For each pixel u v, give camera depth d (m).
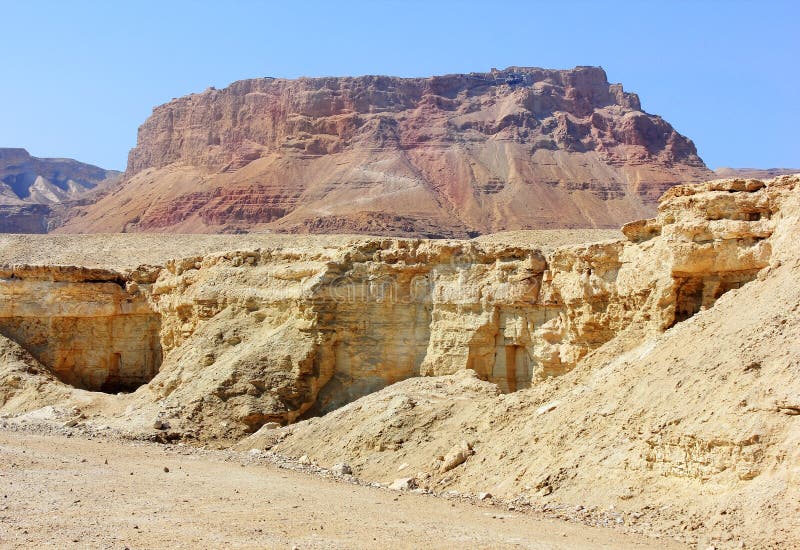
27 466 39.19
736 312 38.09
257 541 28.52
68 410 69.19
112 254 152.25
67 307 84.06
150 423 60.75
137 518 31.14
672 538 30.64
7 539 28.19
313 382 65.25
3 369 78.44
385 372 66.06
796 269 37.75
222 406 63.38
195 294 76.00
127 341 85.56
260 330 70.88
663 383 36.72
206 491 35.88
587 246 56.50
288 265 72.75
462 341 63.69
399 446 47.12
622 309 53.75
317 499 35.09
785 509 29.27
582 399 41.03
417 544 28.66
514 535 30.25
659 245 50.00
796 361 32.16
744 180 45.66
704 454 32.50
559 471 37.00
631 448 35.84
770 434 31.02
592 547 28.91
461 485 40.47
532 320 62.03
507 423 44.62
